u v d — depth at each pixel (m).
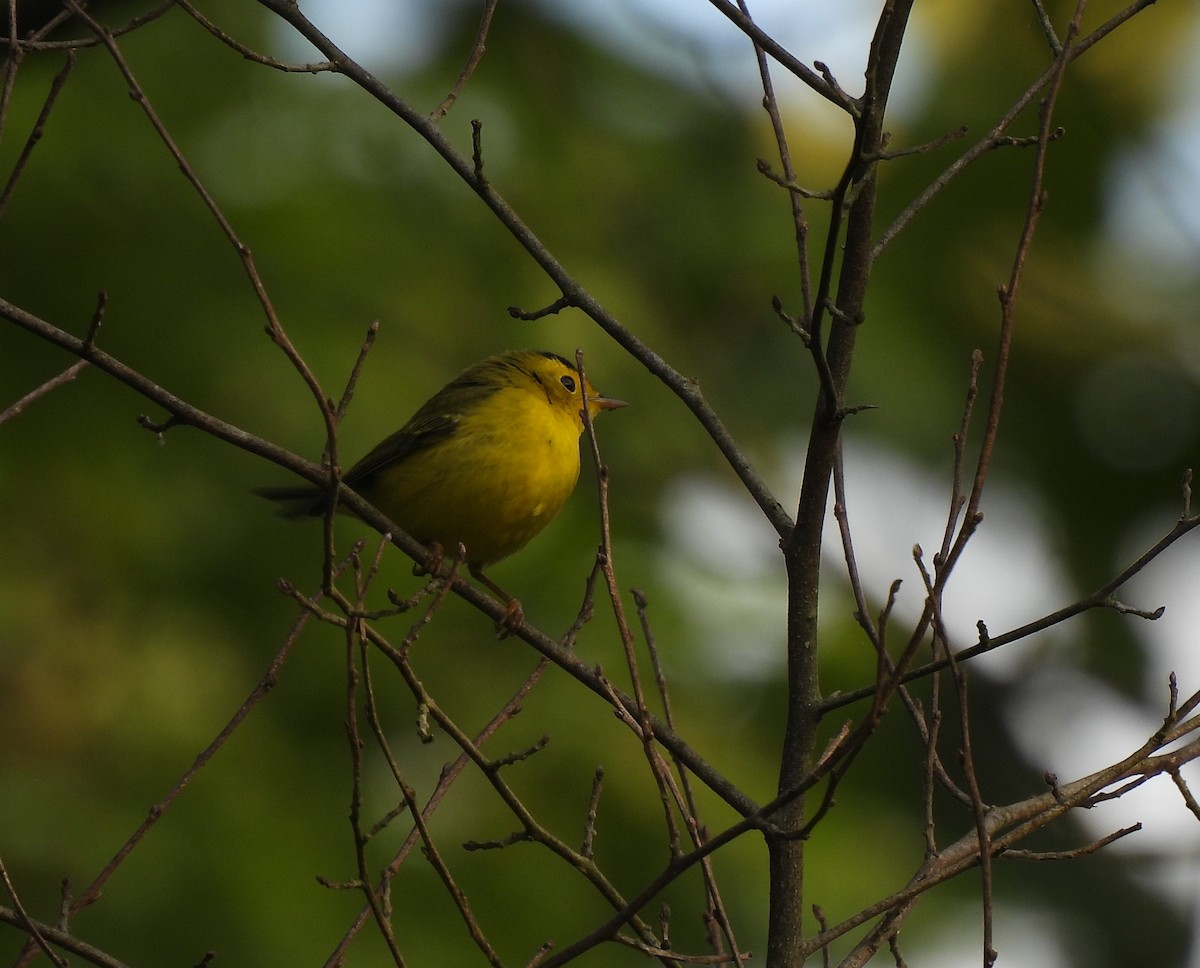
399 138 14.45
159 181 13.57
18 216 13.09
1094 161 17.42
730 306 15.61
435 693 12.73
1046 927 19.61
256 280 6.22
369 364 13.38
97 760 11.90
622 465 14.52
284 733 12.53
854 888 13.51
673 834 6.50
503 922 11.81
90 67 13.80
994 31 17.12
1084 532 20.25
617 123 15.55
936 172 16.80
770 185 16.12
